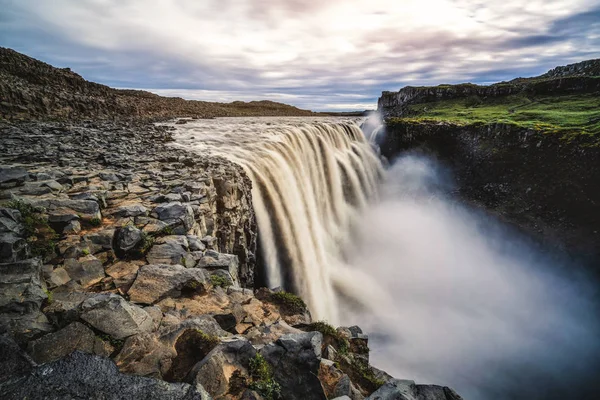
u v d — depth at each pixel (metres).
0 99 29.17
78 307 5.25
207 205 12.50
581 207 35.31
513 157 43.00
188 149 24.62
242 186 17.75
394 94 111.94
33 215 8.16
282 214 23.84
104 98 49.19
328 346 7.62
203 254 9.01
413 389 6.96
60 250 7.36
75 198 10.05
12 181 10.63
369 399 6.03
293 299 9.10
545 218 37.47
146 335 5.08
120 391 3.54
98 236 8.15
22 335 4.52
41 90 35.75
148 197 11.59
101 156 17.45
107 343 4.86
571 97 67.12
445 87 90.19
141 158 18.16
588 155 36.06
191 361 4.92
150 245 8.54
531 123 45.12
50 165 14.44
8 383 3.37
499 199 42.47
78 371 3.62
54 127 26.94
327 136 43.66
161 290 6.82
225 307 7.00
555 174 38.34
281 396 4.84
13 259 6.11
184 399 3.63
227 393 4.48
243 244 16.81
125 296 6.54
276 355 5.38
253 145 28.66
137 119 47.88
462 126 50.03
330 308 26.33
